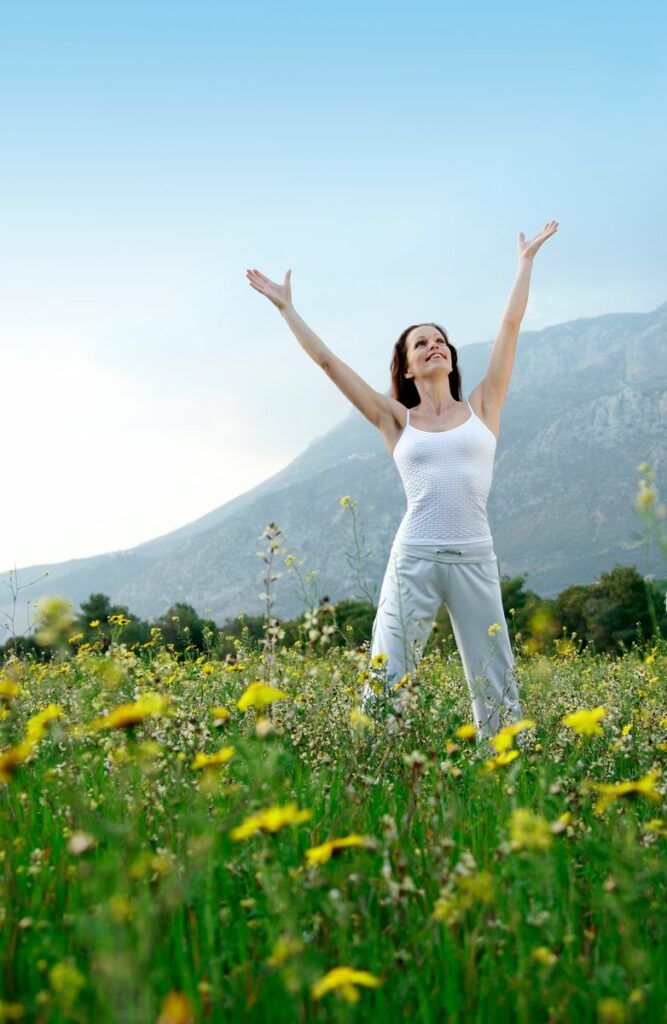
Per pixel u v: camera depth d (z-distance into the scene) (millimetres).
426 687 3793
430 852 2127
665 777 2740
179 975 1640
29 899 1994
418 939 1712
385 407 5152
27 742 2266
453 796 2410
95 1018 1420
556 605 27109
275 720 3324
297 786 2709
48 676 5285
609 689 4762
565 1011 1536
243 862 2064
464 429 4789
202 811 2191
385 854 1816
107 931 1324
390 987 1675
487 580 4617
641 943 1729
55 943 1714
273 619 3172
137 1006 1251
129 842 1919
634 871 1854
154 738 2695
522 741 3502
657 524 1846
